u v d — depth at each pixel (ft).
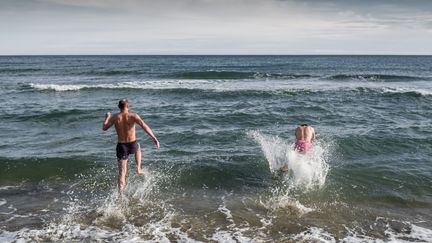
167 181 24.97
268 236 17.54
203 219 19.40
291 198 22.18
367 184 24.18
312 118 46.21
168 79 105.19
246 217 19.62
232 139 35.14
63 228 18.37
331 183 24.32
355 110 52.16
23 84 87.10
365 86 83.76
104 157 29.73
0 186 24.21
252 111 50.80
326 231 18.06
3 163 27.76
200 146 32.91
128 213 20.20
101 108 53.78
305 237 17.42
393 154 30.40
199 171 26.53
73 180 25.34
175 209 20.71
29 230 18.11
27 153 30.73
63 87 78.79
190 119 45.37
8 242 16.87
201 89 72.23
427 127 40.01
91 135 37.47
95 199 22.24
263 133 37.65
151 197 22.47
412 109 53.36
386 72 136.67
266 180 25.12
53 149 32.17
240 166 27.50
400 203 21.49
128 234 17.79
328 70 150.20
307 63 234.17
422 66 194.08
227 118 45.83
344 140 33.81
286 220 19.27
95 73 129.08
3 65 204.44
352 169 26.84
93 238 17.37
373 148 31.94
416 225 18.74
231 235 17.63
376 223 18.97
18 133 38.60
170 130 39.22
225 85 86.22
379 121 44.37
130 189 23.61
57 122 44.19
